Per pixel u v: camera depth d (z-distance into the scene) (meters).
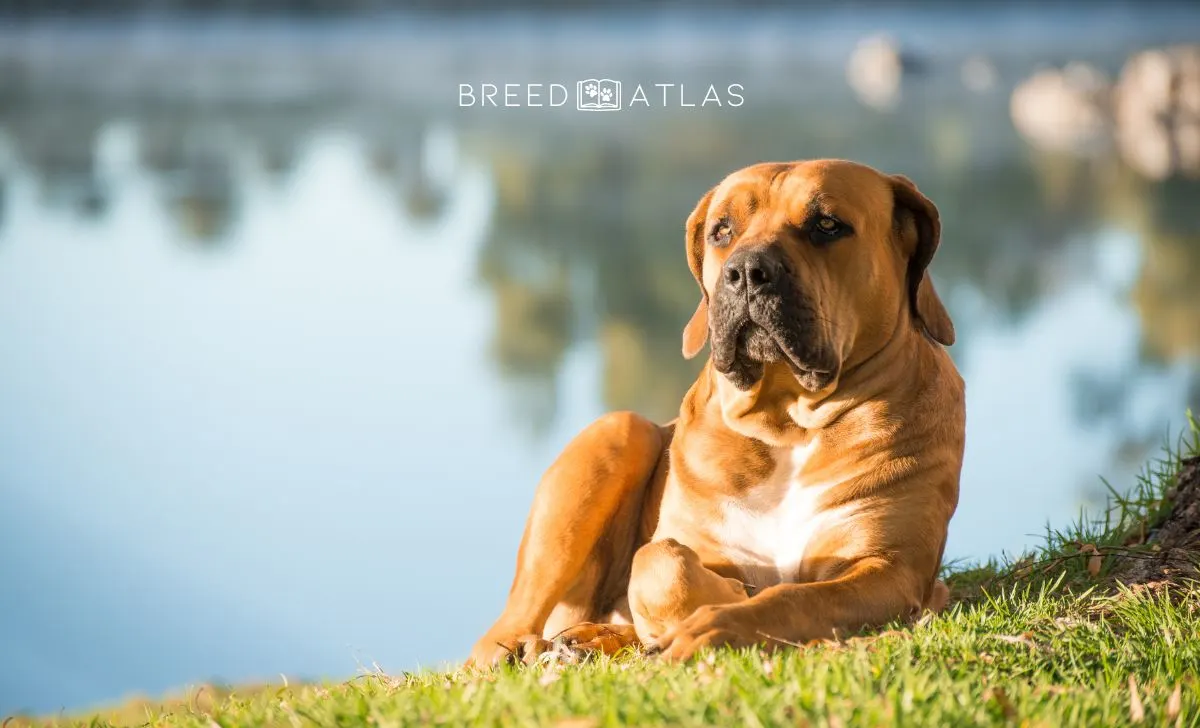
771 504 4.92
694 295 53.12
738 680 3.48
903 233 5.04
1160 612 4.63
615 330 50.38
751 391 4.83
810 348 4.61
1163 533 5.76
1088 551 5.63
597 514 5.24
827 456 4.84
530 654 4.81
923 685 3.43
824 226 4.79
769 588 4.35
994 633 4.25
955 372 5.35
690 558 4.45
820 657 3.85
